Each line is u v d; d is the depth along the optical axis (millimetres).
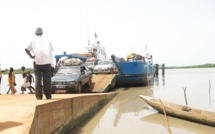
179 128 9547
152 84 31344
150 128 9539
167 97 18391
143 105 14867
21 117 6281
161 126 9852
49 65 8734
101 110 13547
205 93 20766
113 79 21750
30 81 17000
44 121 7008
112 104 15539
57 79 15727
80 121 10602
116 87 26594
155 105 12047
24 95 12703
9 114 6629
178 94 20219
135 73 24859
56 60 24547
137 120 10938
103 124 10289
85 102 11414
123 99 17609
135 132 9000
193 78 45438
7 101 9398
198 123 10242
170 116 11578
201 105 14672
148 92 21797
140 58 30672
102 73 23859
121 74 24781
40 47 8414
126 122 10602
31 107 7145
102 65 24781
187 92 21734
